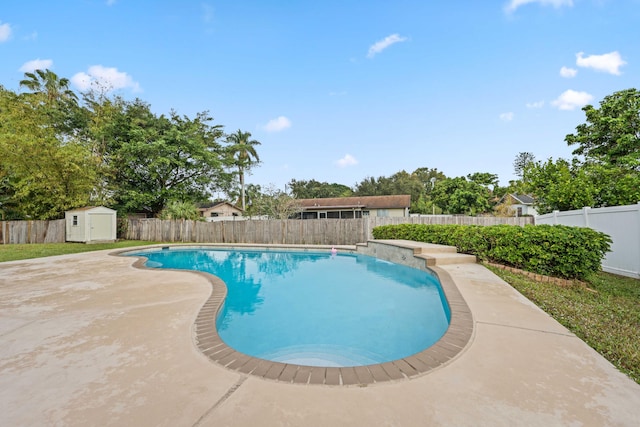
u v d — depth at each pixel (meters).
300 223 15.78
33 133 16.61
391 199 28.94
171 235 17.42
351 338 4.30
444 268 6.93
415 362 2.59
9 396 2.11
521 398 2.02
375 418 1.84
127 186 20.44
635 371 2.44
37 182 15.88
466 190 29.70
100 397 2.09
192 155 20.62
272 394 2.13
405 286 7.25
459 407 1.94
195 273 7.08
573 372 2.36
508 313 3.79
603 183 9.84
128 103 21.45
